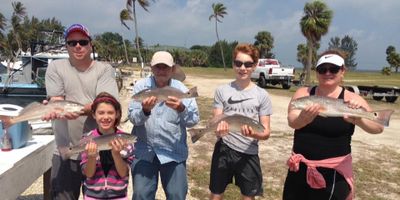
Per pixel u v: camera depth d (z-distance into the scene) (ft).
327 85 12.52
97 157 12.60
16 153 14.06
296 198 13.12
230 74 184.24
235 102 14.70
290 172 13.24
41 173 15.38
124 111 46.42
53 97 13.64
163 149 13.64
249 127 13.41
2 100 31.35
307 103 11.68
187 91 13.58
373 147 34.73
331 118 12.28
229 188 22.00
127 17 149.28
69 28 13.35
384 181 25.30
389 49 255.91
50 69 13.85
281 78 100.42
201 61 304.91
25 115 12.97
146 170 13.70
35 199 19.63
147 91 12.66
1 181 11.96
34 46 41.19
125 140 11.99
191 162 27.40
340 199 12.41
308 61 118.01
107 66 14.23
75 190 13.84
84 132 13.66
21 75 38.01
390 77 219.82
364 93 80.69
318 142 12.44
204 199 20.89
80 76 13.66
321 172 12.48
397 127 46.09
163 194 20.74
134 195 13.71
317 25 114.62
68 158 13.05
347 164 12.52
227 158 14.82
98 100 12.69
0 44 154.61
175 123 13.69
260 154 30.63
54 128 13.76
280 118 49.78
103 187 12.76
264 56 258.37
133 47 241.55
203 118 45.88
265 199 21.38
